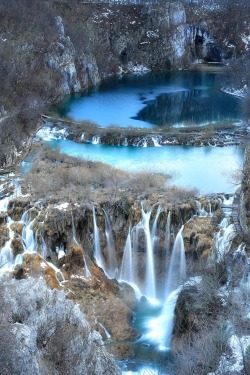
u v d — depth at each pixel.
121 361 36.97
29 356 27.12
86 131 70.38
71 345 29.81
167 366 35.41
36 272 43.19
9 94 75.19
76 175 53.47
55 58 94.12
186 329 37.44
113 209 48.09
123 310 41.62
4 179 53.66
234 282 38.25
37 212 47.09
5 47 86.69
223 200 49.94
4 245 45.06
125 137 68.38
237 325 33.41
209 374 29.95
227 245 44.31
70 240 46.31
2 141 61.81
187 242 46.47
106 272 47.66
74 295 42.22
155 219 47.47
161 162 61.06
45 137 70.25
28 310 30.22
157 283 46.75
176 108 88.75
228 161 61.56
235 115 83.75
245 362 29.98
